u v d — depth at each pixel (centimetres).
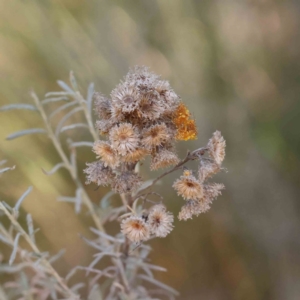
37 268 37
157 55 48
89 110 35
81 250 49
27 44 41
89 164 31
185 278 54
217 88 49
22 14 40
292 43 50
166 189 50
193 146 48
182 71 48
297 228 54
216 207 54
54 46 42
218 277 56
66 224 47
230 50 49
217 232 54
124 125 30
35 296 43
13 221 34
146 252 36
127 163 31
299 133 50
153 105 30
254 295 56
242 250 56
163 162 30
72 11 44
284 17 50
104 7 45
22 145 41
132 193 32
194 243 54
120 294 36
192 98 48
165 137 30
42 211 45
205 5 48
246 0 49
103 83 44
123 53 47
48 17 42
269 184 52
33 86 42
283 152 51
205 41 48
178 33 47
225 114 50
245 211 53
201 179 31
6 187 41
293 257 56
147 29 47
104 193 48
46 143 43
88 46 44
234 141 50
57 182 44
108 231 48
